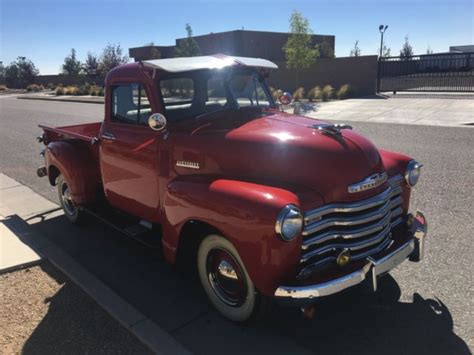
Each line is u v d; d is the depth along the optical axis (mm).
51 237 5406
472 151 8930
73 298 3912
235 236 3031
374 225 3270
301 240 2969
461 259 4352
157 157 4051
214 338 3340
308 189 3121
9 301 3879
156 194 4164
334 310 3631
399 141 10312
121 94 4457
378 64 23547
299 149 3271
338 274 3006
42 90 51562
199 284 4164
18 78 61625
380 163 3461
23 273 4414
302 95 23797
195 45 29828
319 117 15633
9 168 9453
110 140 4621
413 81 24594
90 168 5262
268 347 3225
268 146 3354
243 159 3412
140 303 3859
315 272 3020
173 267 4520
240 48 36969
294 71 26891
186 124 3965
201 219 3252
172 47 39250
